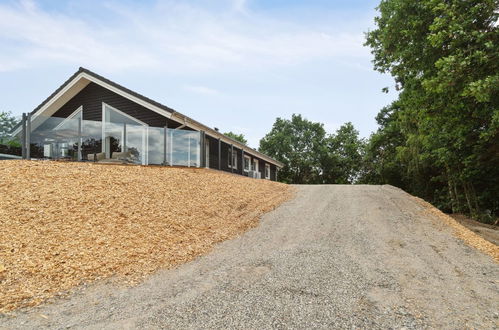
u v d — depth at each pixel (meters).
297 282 4.93
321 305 4.11
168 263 5.68
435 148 16.02
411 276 5.38
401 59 11.58
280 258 6.19
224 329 3.40
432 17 9.56
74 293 4.25
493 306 4.26
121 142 13.23
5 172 8.14
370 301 4.30
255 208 10.88
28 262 4.74
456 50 8.11
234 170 22.36
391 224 9.36
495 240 9.60
